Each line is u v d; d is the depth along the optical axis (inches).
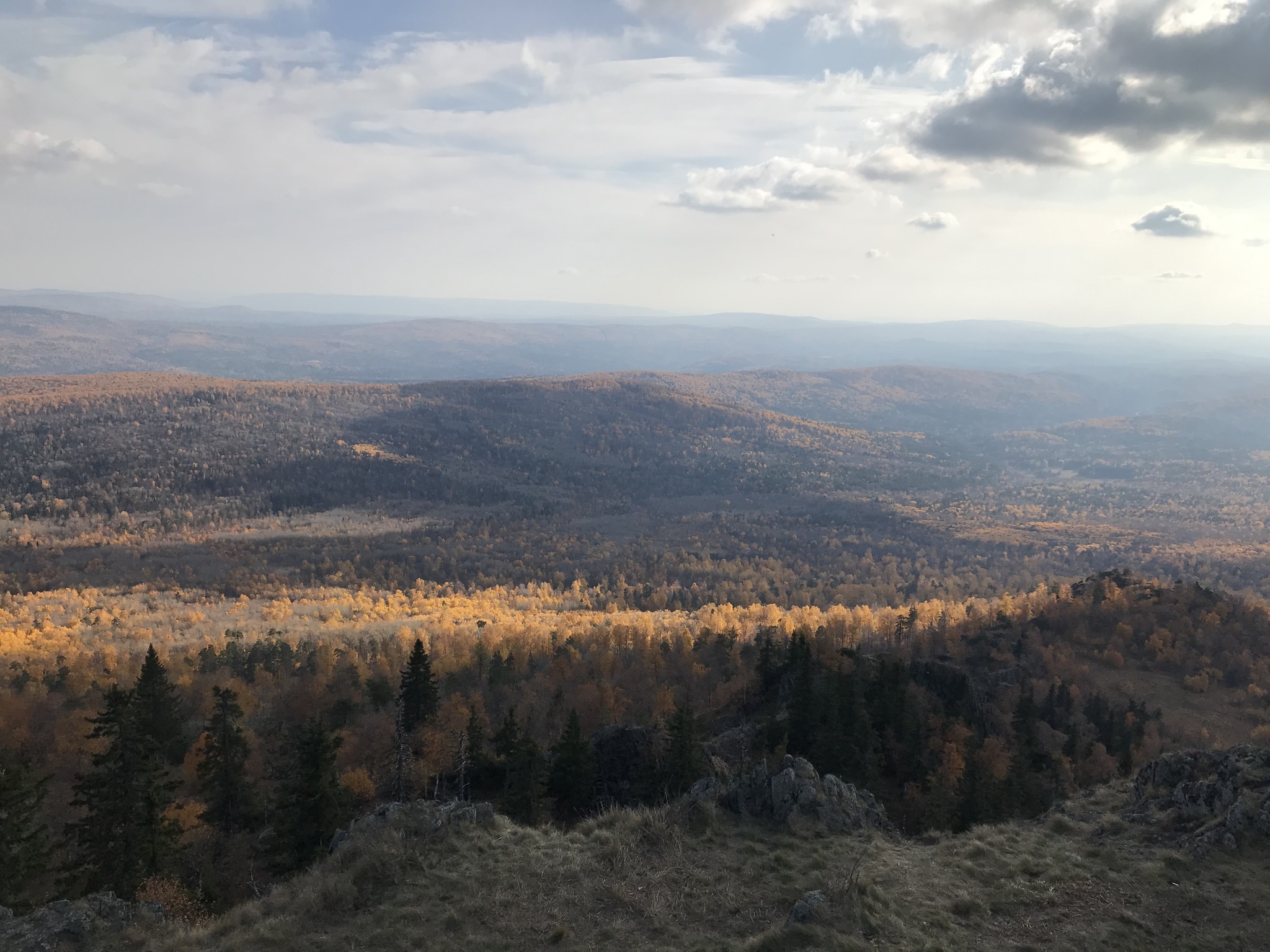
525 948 910.4
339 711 3754.9
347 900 1023.0
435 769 2797.7
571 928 948.0
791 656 3779.5
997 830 1306.6
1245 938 887.1
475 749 2679.6
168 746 3117.6
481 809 1300.4
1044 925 935.7
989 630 5049.2
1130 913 949.2
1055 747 3240.7
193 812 2406.5
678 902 1009.5
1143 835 1183.6
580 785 2279.8
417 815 1259.2
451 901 1018.1
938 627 5792.3
